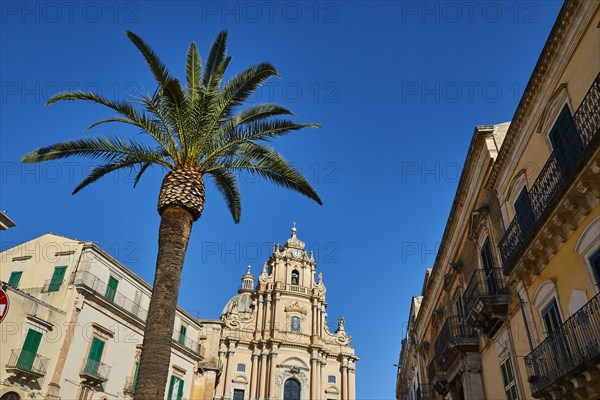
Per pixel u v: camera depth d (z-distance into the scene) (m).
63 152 14.66
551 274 11.51
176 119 13.71
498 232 15.02
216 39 14.71
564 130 11.27
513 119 13.74
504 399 14.32
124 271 33.66
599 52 9.98
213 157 14.34
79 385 28.41
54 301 29.12
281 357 61.94
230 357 60.78
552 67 11.87
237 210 17.44
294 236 75.12
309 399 60.59
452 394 18.55
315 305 67.06
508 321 13.91
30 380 25.77
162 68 13.41
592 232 9.75
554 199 10.34
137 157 14.57
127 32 13.07
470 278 17.58
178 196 12.78
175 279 11.80
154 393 10.42
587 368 8.80
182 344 38.44
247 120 14.98
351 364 65.12
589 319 9.43
